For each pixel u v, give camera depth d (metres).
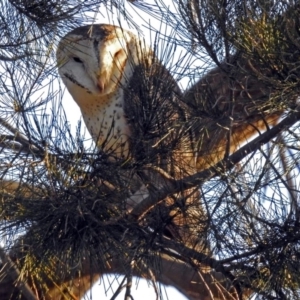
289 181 5.77
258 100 5.61
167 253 6.16
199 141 5.97
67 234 5.45
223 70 5.75
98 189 5.43
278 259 5.73
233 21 5.53
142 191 6.11
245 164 5.82
